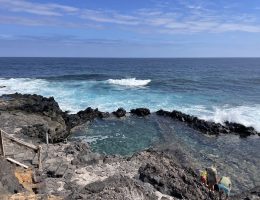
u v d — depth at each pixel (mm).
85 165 16172
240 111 34031
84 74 76375
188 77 72812
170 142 24562
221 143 24984
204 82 60500
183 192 13711
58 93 44594
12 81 58438
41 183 12836
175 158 19234
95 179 14320
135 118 32062
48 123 26109
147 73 86625
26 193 10820
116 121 30984
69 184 13328
